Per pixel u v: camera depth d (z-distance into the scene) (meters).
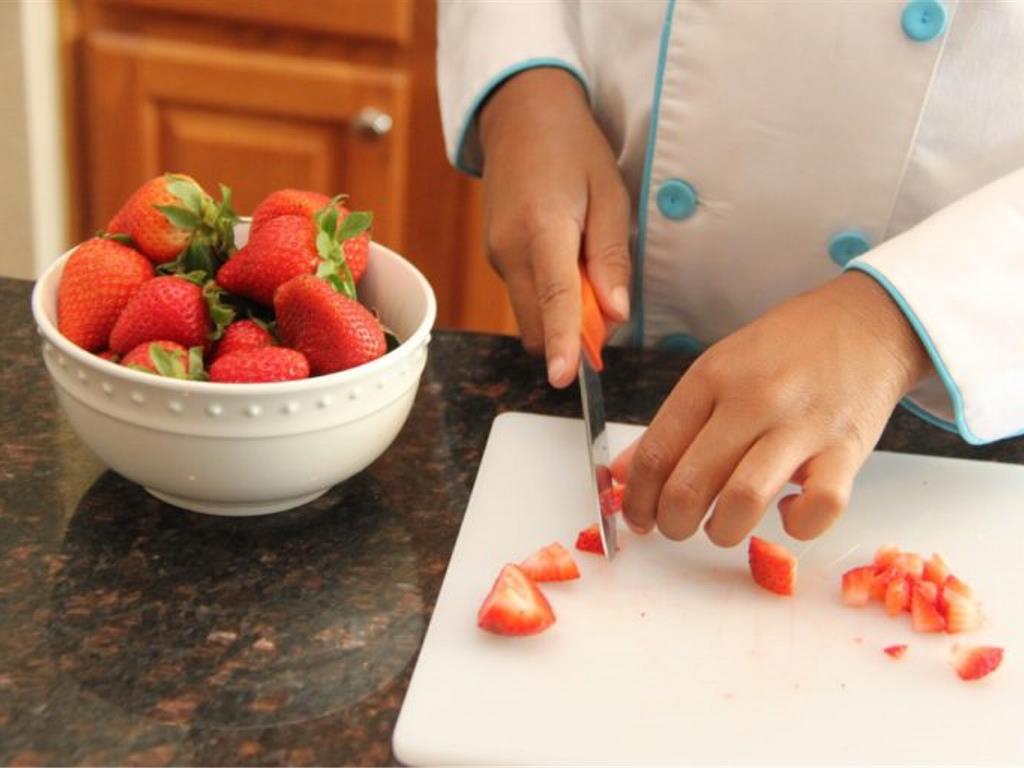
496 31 0.91
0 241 1.64
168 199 0.66
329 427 0.61
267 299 0.65
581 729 0.54
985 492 0.73
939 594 0.63
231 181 1.64
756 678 0.58
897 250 0.70
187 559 0.62
